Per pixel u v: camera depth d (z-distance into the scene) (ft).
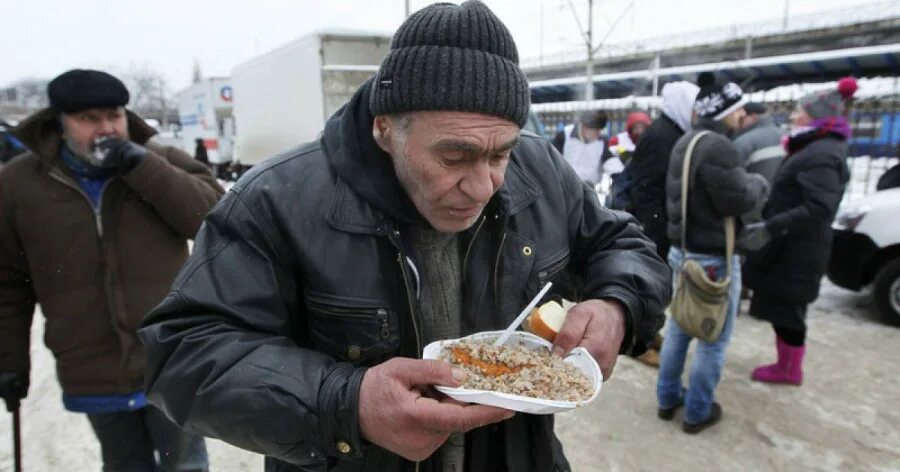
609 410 11.42
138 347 6.51
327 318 3.53
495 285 3.93
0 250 6.17
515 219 3.97
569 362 3.50
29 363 6.65
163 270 6.68
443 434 2.93
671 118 12.37
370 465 3.69
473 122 2.95
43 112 5.90
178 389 3.14
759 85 50.24
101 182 6.34
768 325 15.53
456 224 3.32
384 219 3.54
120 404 6.46
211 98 61.16
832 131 10.70
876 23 57.62
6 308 6.31
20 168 6.23
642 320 4.00
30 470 9.59
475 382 3.21
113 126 6.21
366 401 2.88
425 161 3.06
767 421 10.75
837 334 14.83
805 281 11.27
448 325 3.98
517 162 4.17
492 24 3.10
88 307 6.28
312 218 3.50
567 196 4.41
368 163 3.51
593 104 47.01
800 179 10.75
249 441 3.07
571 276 4.74
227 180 62.75
